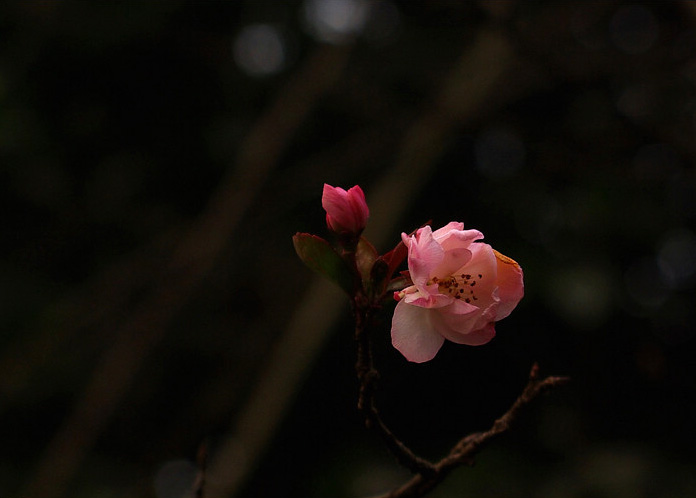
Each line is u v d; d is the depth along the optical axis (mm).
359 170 4859
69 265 4891
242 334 4926
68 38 4598
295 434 4727
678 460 4035
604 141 4023
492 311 1420
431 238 1424
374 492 4012
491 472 3969
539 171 4141
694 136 4023
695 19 3166
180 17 4789
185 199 5016
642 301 4309
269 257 4992
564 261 4039
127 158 4891
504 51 4102
